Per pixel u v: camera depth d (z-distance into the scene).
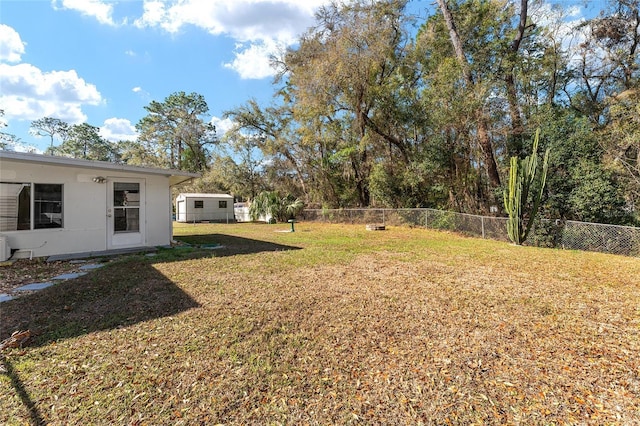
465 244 9.23
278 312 3.46
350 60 15.03
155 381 2.13
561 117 10.65
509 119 11.77
